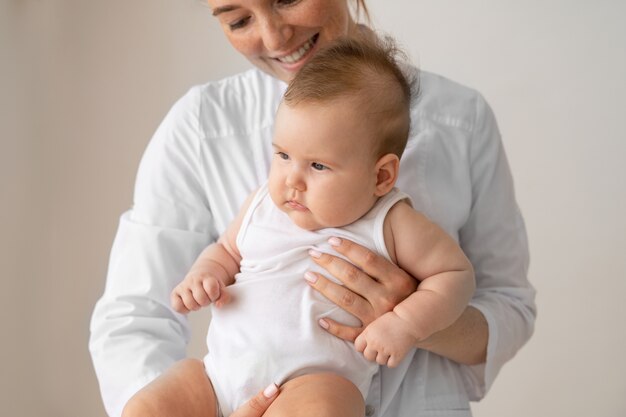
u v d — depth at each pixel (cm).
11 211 272
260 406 148
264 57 178
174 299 162
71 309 294
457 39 296
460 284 158
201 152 192
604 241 296
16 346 276
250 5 165
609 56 288
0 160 267
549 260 301
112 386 179
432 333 157
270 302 156
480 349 179
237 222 170
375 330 151
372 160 156
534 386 308
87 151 294
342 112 152
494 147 195
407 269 162
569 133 294
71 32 290
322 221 157
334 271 157
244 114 194
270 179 159
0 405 270
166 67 296
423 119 191
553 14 290
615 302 298
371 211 161
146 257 190
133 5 294
